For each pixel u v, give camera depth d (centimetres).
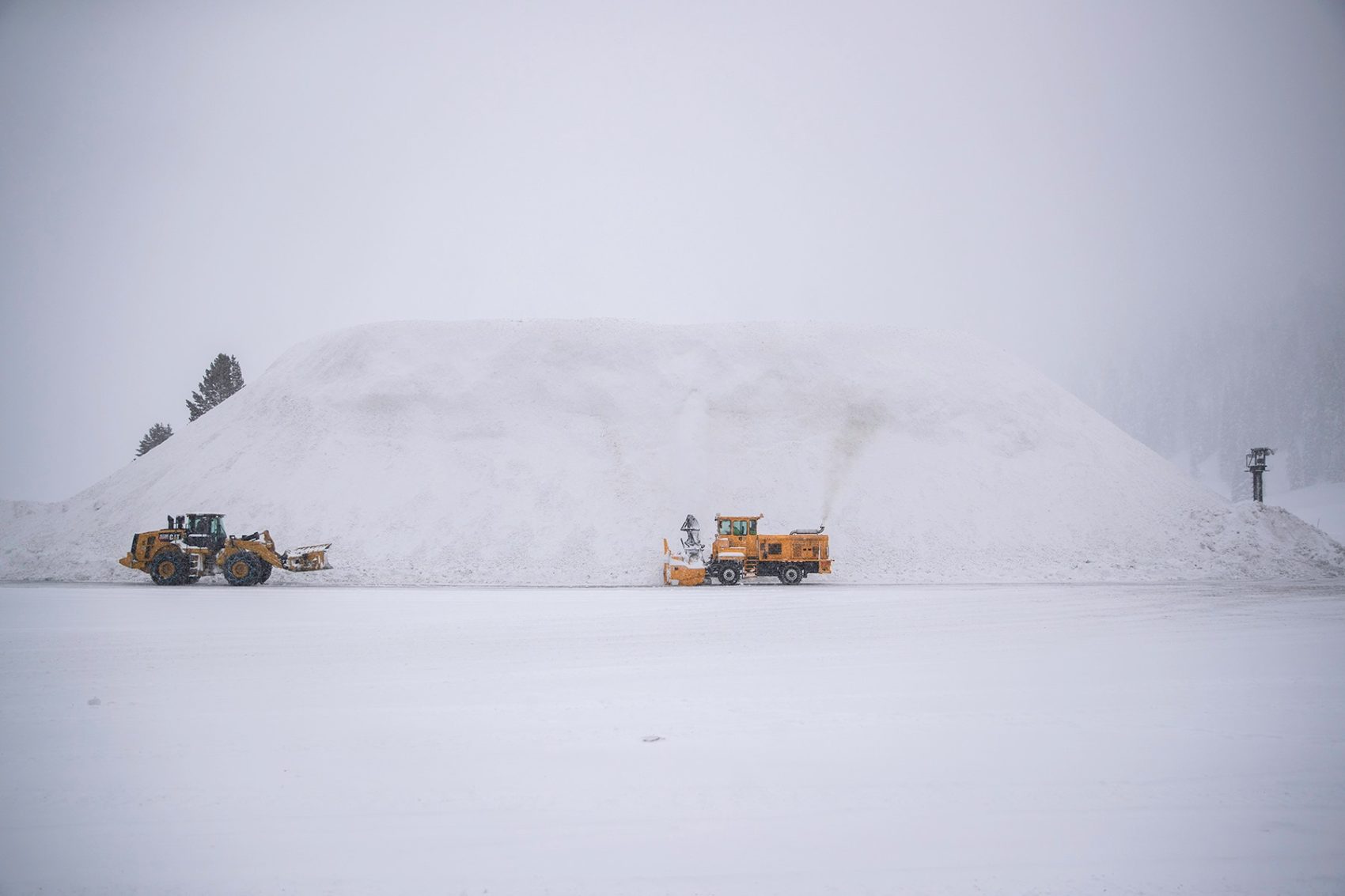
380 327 4675
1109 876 600
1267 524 3472
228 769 846
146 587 3003
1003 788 775
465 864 623
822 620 1992
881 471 3884
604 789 779
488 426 4069
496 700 1147
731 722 1014
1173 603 2298
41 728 1008
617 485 3781
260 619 2028
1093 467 3991
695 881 591
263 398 4416
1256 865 618
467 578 3259
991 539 3531
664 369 4400
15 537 3981
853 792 766
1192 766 836
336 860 631
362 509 3638
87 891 586
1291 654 1475
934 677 1284
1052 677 1278
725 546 3178
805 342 4581
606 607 2311
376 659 1477
